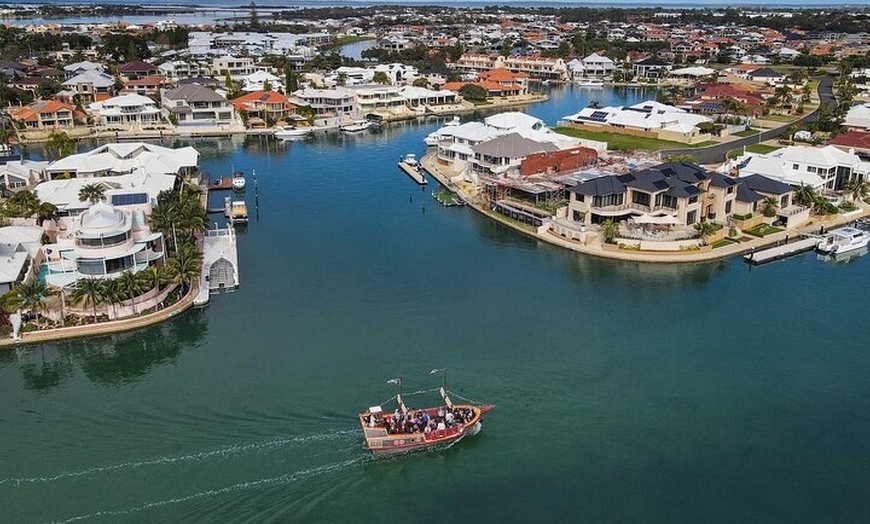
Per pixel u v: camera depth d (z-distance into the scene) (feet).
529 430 266.57
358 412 274.77
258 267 422.00
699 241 441.27
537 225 485.97
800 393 292.20
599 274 411.75
